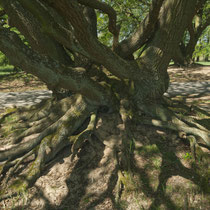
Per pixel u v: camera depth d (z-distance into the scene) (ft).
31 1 7.04
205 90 26.91
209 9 50.98
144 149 11.04
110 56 10.78
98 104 12.52
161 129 12.43
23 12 10.66
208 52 60.03
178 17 11.68
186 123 12.95
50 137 11.11
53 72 9.22
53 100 14.70
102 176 9.71
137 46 13.39
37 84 39.40
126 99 13.16
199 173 9.68
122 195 8.86
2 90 34.06
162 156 10.65
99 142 11.46
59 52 13.10
